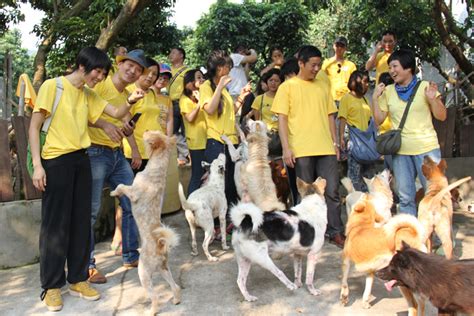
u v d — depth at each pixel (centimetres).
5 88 592
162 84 564
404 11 895
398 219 339
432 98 416
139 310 368
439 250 482
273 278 427
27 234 473
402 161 443
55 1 1189
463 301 260
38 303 382
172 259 482
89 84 366
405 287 301
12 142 547
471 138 681
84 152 378
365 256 341
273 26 1355
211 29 1349
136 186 367
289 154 488
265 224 370
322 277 428
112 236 572
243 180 497
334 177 495
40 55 1027
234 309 367
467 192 652
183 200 467
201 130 543
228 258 481
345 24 1166
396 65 434
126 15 786
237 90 762
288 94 490
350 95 607
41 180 347
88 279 414
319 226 389
